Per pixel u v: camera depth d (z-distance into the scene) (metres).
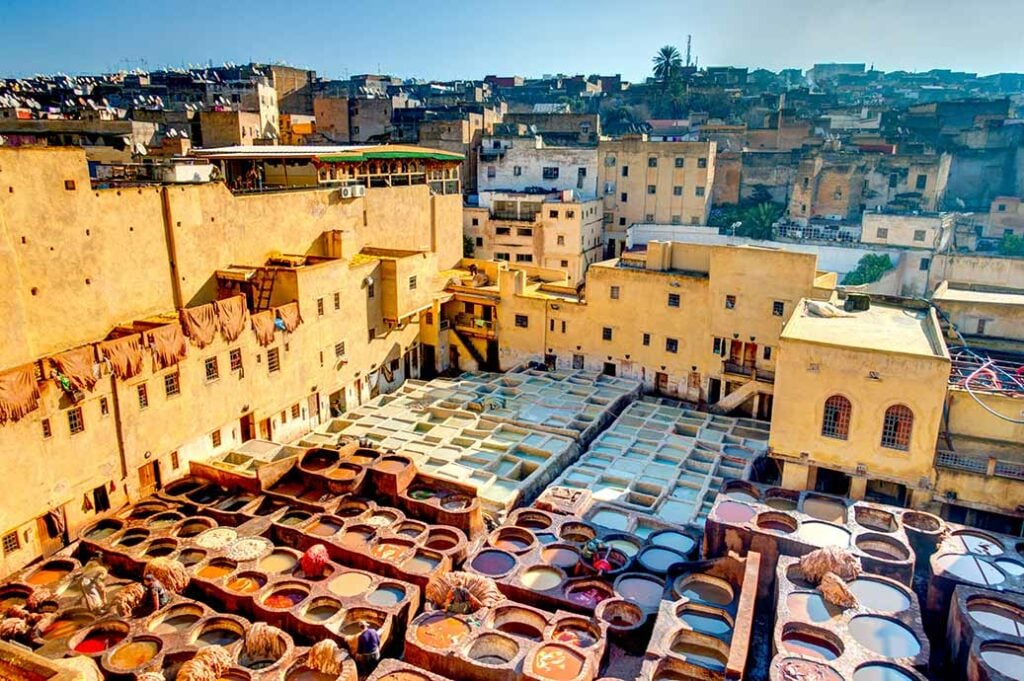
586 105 138.38
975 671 24.44
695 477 42.47
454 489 39.31
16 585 31.05
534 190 89.00
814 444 37.06
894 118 108.81
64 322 37.09
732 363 52.56
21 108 75.00
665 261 55.31
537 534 36.56
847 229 77.44
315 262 49.88
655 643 27.20
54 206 36.09
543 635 28.91
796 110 110.94
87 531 34.88
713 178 88.31
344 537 35.25
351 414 50.91
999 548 30.92
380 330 55.25
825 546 30.17
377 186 61.66
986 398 34.69
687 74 152.62
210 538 34.75
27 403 31.78
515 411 51.00
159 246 42.16
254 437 44.44
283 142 100.19
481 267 66.69
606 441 47.19
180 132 77.56
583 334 58.47
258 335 43.56
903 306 44.03
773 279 49.91
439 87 159.50
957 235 79.06
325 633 28.92
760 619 30.53
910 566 29.45
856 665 24.69
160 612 29.92
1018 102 161.12
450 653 27.61
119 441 36.25
